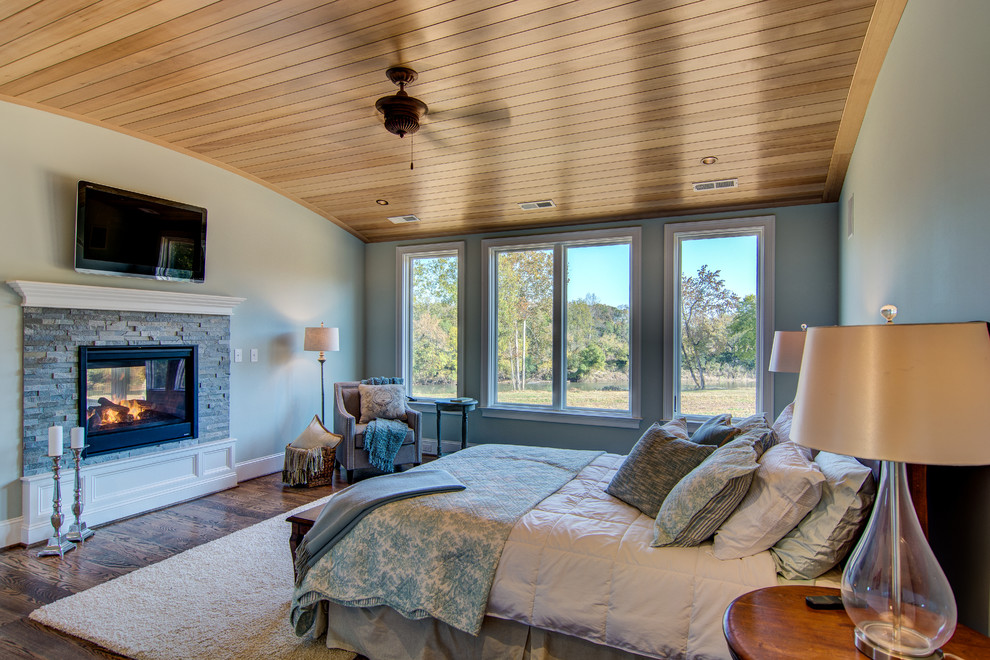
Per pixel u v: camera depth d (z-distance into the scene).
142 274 3.78
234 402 4.55
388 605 2.03
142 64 2.77
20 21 2.41
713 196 4.22
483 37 2.40
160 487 3.93
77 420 3.45
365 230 5.79
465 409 4.95
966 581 1.32
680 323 4.65
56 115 3.38
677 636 1.65
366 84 2.91
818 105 2.86
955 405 0.96
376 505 2.20
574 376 5.09
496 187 4.32
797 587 1.43
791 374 4.26
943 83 1.54
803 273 4.22
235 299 4.43
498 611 1.88
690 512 1.82
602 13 2.21
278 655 2.15
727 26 2.26
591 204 4.54
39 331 3.28
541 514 2.10
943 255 1.55
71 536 3.23
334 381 5.64
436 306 5.80
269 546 3.20
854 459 1.81
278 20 2.36
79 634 2.27
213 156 4.12
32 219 3.28
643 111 3.02
